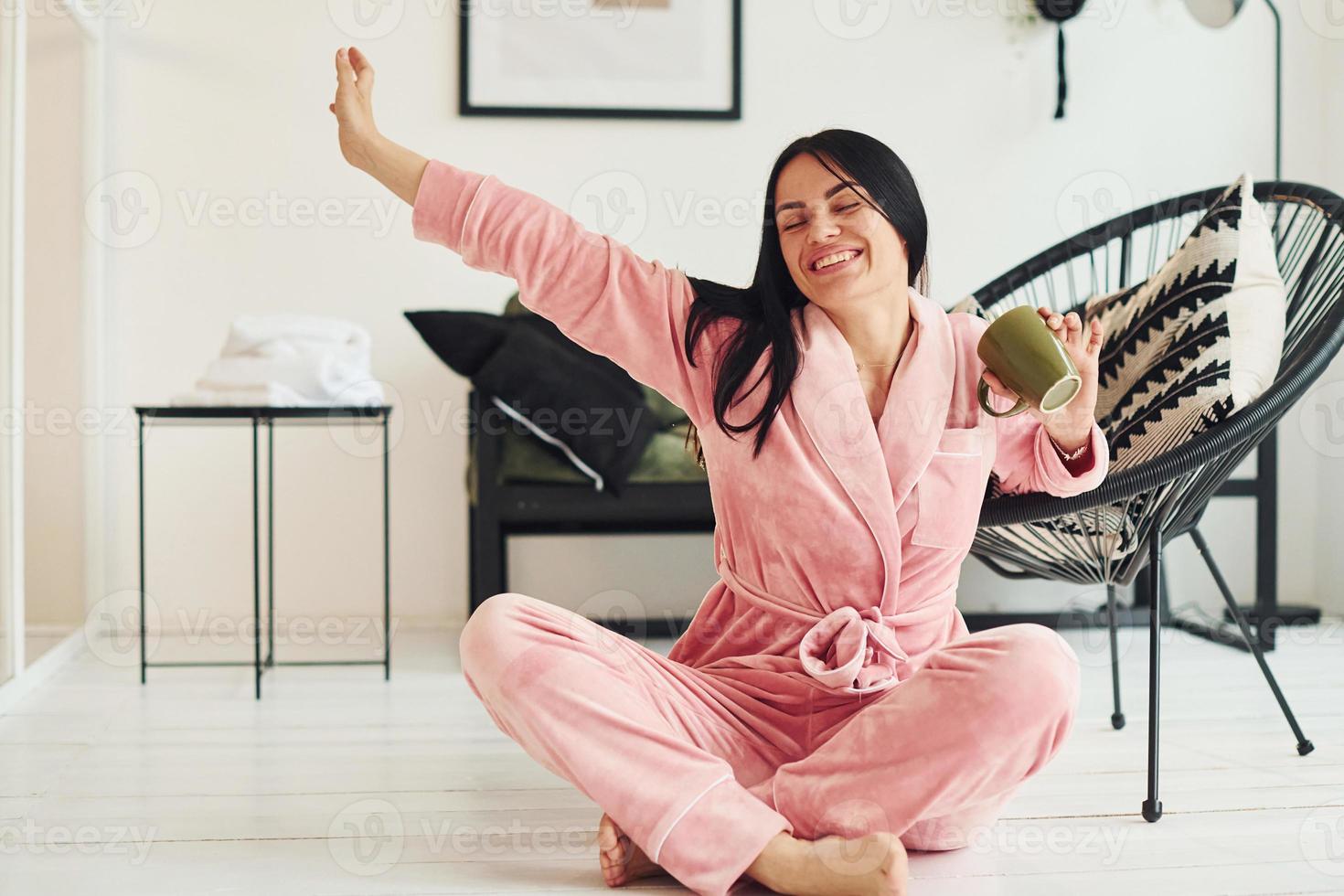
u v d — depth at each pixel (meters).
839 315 1.21
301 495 2.85
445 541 2.89
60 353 2.74
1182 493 1.48
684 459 2.47
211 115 2.80
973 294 2.04
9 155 2.14
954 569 1.26
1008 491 1.42
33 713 2.00
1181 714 1.95
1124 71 2.96
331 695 2.15
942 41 2.93
